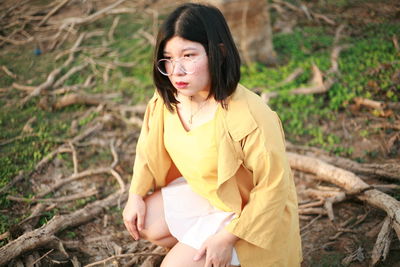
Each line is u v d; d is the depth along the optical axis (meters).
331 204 3.29
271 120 2.20
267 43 5.44
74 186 3.79
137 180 2.67
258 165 2.19
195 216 2.52
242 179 2.36
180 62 2.10
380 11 6.43
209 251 2.25
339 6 6.76
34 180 3.84
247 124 2.15
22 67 5.76
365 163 3.75
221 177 2.20
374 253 2.79
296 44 5.86
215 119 2.22
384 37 5.72
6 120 4.69
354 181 3.36
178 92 2.34
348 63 5.16
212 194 2.42
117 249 3.07
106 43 6.25
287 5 6.88
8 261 2.86
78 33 6.54
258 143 2.16
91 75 5.50
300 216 3.31
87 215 3.35
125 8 7.01
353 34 5.95
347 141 4.07
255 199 2.24
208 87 2.23
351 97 4.52
